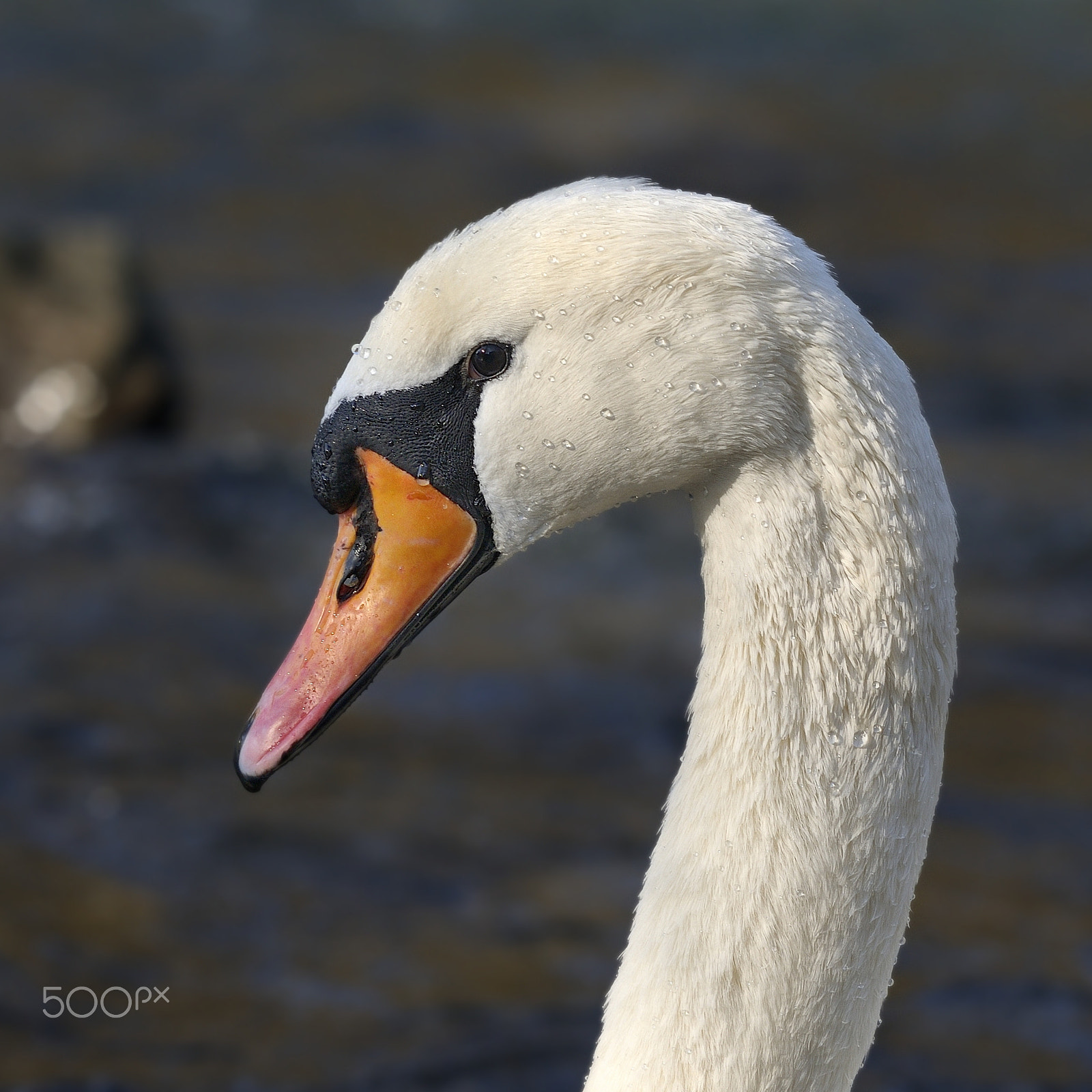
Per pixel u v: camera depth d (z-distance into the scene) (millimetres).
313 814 11445
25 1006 9094
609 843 11250
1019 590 16312
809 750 4539
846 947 4559
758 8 46906
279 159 34438
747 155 35562
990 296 27859
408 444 4930
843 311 4508
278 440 19750
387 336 4898
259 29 43312
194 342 24438
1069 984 9688
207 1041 8898
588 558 17094
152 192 32188
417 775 12125
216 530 16828
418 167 34625
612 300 4590
